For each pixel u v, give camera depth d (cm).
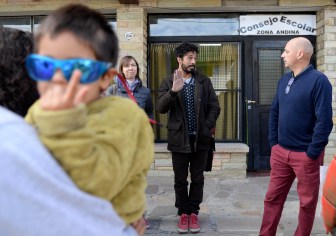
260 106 617
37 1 580
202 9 589
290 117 318
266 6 575
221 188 537
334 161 219
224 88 619
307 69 316
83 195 89
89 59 95
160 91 388
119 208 105
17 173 82
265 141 620
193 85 382
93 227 90
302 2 568
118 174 97
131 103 113
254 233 381
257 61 613
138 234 113
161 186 545
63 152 87
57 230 85
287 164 326
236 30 612
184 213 389
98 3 575
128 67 382
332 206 215
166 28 614
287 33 607
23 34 122
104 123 99
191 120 378
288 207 459
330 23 568
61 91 88
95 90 103
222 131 623
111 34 105
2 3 582
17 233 82
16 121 89
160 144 611
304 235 327
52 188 85
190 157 390
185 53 379
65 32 94
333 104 572
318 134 305
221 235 377
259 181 570
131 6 572
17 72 117
